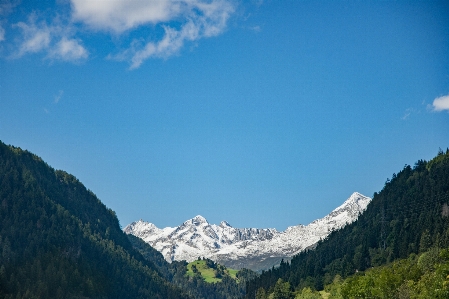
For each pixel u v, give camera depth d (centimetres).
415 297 16875
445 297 15575
